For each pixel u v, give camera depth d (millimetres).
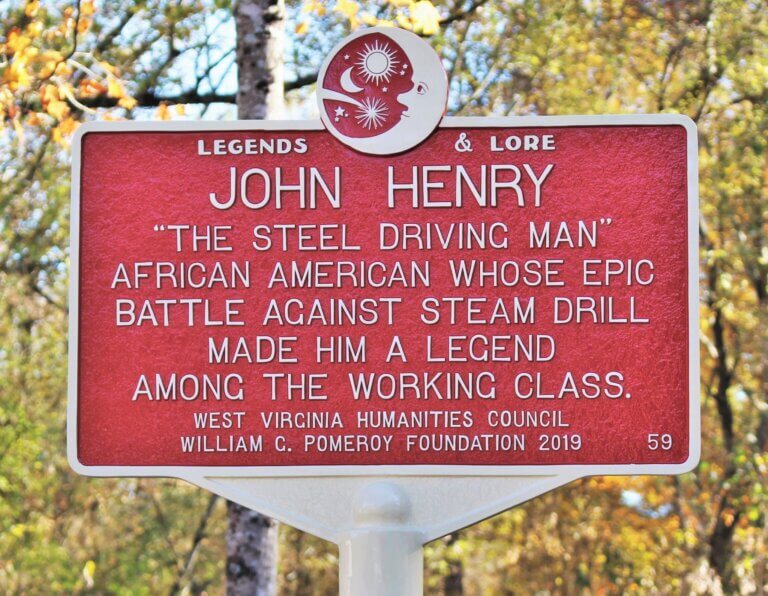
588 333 7820
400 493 7805
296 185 7988
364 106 7992
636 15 19953
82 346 7938
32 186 19328
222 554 28891
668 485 23203
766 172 21094
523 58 18875
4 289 21094
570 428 7785
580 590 25484
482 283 7863
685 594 21281
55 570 23453
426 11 13320
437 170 7953
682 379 7785
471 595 33219
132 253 7992
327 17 17625
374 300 7879
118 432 7895
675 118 7922
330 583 27594
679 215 7879
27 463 23125
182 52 17953
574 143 7941
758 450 21109
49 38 14969
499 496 7824
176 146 8047
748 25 20078
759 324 21469
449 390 7809
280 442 7859
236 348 7902
